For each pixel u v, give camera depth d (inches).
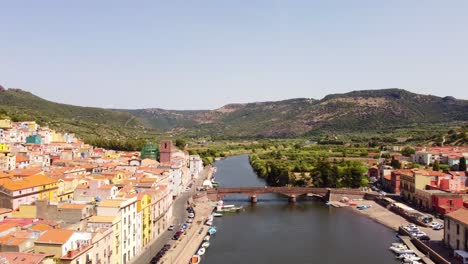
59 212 5428.2
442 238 7632.9
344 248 7426.2
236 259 6815.9
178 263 6245.1
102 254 5118.1
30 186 6752.0
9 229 4702.3
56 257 4303.6
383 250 7308.1
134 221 6368.1
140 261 6131.9
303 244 7696.9
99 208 5698.8
